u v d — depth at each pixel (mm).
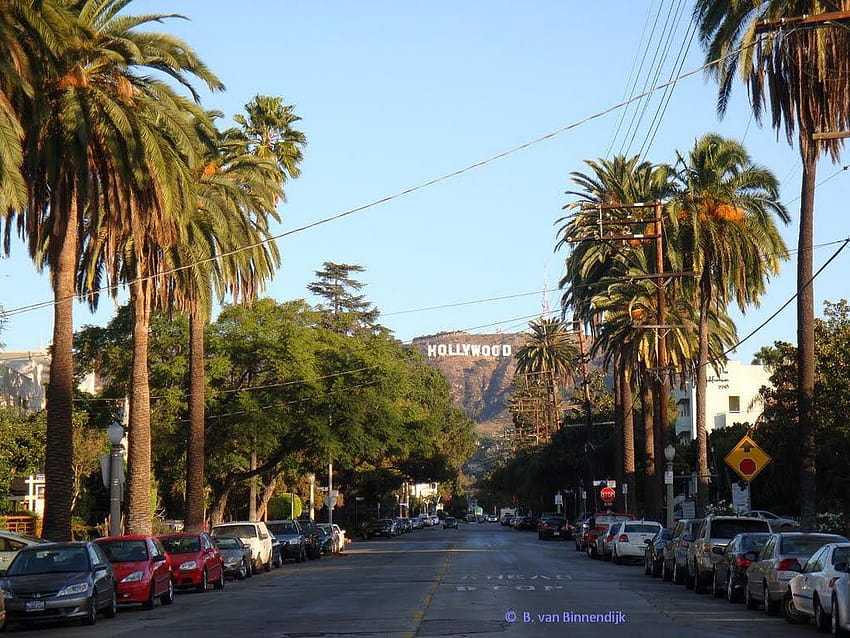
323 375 61031
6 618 21359
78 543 23516
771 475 50906
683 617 21500
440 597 26516
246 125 60438
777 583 21234
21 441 46656
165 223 31797
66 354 30094
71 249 30422
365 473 91812
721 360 65812
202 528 43688
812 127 32469
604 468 99125
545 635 17906
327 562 49531
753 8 32906
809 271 32906
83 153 27984
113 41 30234
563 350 116062
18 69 25141
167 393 55062
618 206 50031
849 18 25016
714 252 48250
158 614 24531
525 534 103875
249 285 43750
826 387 45594
